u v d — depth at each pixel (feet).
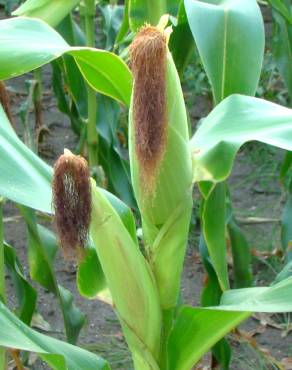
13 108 7.29
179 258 2.12
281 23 4.06
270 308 2.02
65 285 5.04
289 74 4.10
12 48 2.24
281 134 2.13
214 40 2.47
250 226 5.68
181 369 2.20
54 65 5.40
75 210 1.77
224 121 2.24
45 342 2.07
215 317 2.09
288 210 3.92
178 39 3.20
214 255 2.54
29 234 3.32
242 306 2.04
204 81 7.00
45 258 3.16
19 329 1.99
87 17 4.64
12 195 2.11
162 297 2.15
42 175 2.25
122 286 2.05
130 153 1.99
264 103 2.27
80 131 5.55
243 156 6.67
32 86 5.98
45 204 2.12
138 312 2.08
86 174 1.78
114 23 5.22
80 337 4.54
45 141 6.76
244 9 2.51
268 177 6.28
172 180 2.02
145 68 1.78
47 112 7.36
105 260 2.02
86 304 4.88
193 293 4.96
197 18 2.49
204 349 2.18
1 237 2.61
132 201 4.54
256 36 2.48
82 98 4.77
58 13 3.37
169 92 1.93
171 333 2.15
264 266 5.18
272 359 3.87
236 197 6.09
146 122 1.80
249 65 2.45
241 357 4.35
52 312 4.82
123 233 2.01
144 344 2.13
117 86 2.44
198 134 2.27
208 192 2.39
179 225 2.06
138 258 2.05
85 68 2.55
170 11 3.66
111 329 4.63
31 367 4.24
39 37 2.35
